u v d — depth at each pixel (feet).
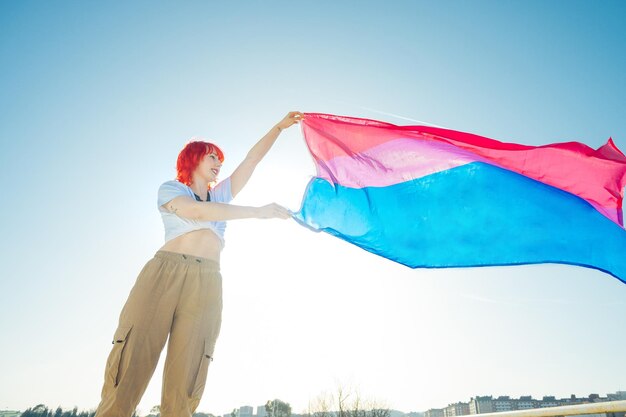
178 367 6.26
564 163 10.79
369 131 11.46
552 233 10.55
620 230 10.24
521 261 10.41
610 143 10.77
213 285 7.07
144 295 6.40
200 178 8.29
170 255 6.82
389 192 11.03
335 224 10.41
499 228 10.71
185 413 6.21
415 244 10.63
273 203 7.63
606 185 10.49
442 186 11.12
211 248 7.32
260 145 10.18
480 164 11.18
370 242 10.56
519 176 10.98
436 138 11.41
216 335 7.06
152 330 6.25
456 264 10.50
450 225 10.82
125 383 5.80
